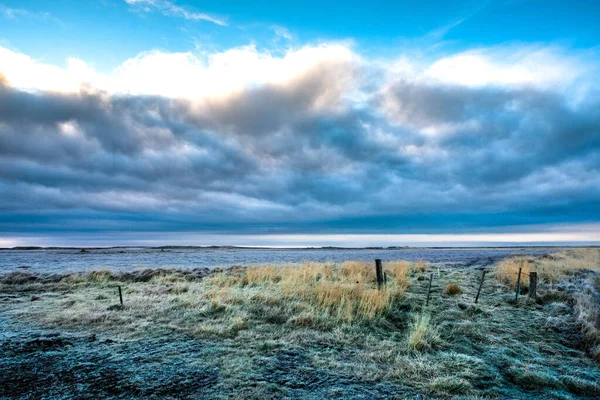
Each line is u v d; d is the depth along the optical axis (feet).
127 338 26.89
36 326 30.01
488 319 34.73
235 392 18.22
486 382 21.24
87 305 38.14
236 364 21.99
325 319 32.22
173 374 20.29
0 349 23.89
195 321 31.71
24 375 19.86
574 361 25.55
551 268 71.77
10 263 113.29
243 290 45.78
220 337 27.40
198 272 72.59
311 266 73.36
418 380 20.67
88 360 22.27
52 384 18.80
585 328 30.58
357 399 17.95
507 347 27.50
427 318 32.45
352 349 25.64
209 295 41.47
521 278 54.13
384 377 20.86
